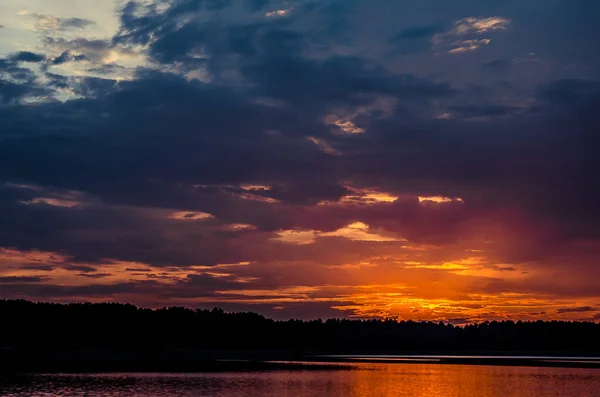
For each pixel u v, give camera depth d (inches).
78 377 4003.4
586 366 5772.6
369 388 3373.5
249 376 4141.2
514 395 3120.1
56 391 3139.8
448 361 6879.9
